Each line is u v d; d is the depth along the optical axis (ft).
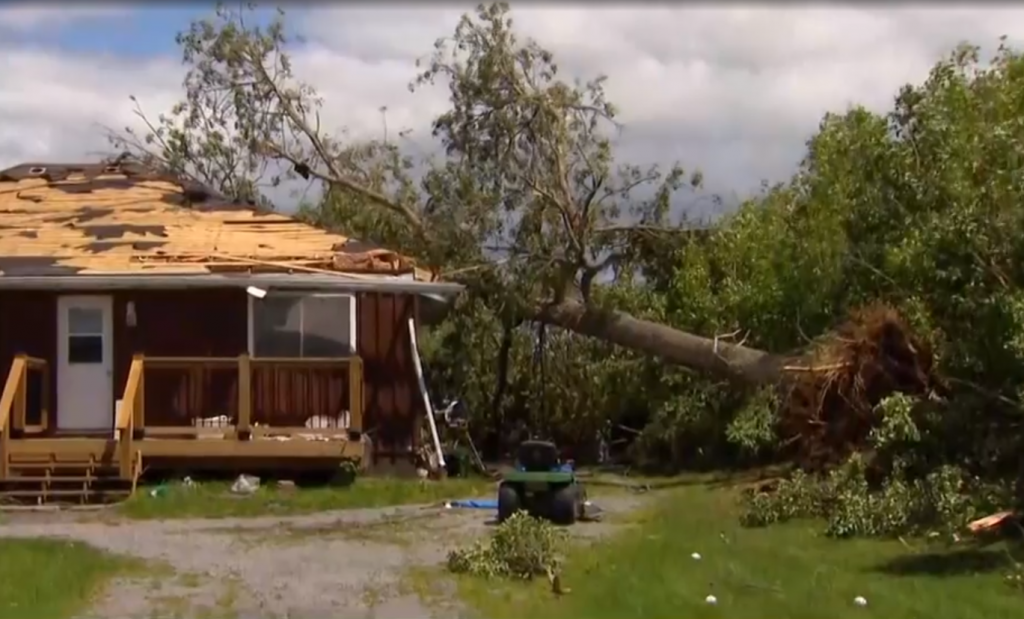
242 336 64.59
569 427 83.10
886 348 54.75
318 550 42.09
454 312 79.77
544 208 74.02
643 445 76.84
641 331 71.00
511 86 73.61
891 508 44.96
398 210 78.59
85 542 43.45
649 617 31.86
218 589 35.14
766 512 48.88
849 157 60.08
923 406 48.85
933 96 52.95
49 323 64.18
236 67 82.28
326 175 81.20
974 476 46.60
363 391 64.59
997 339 46.11
